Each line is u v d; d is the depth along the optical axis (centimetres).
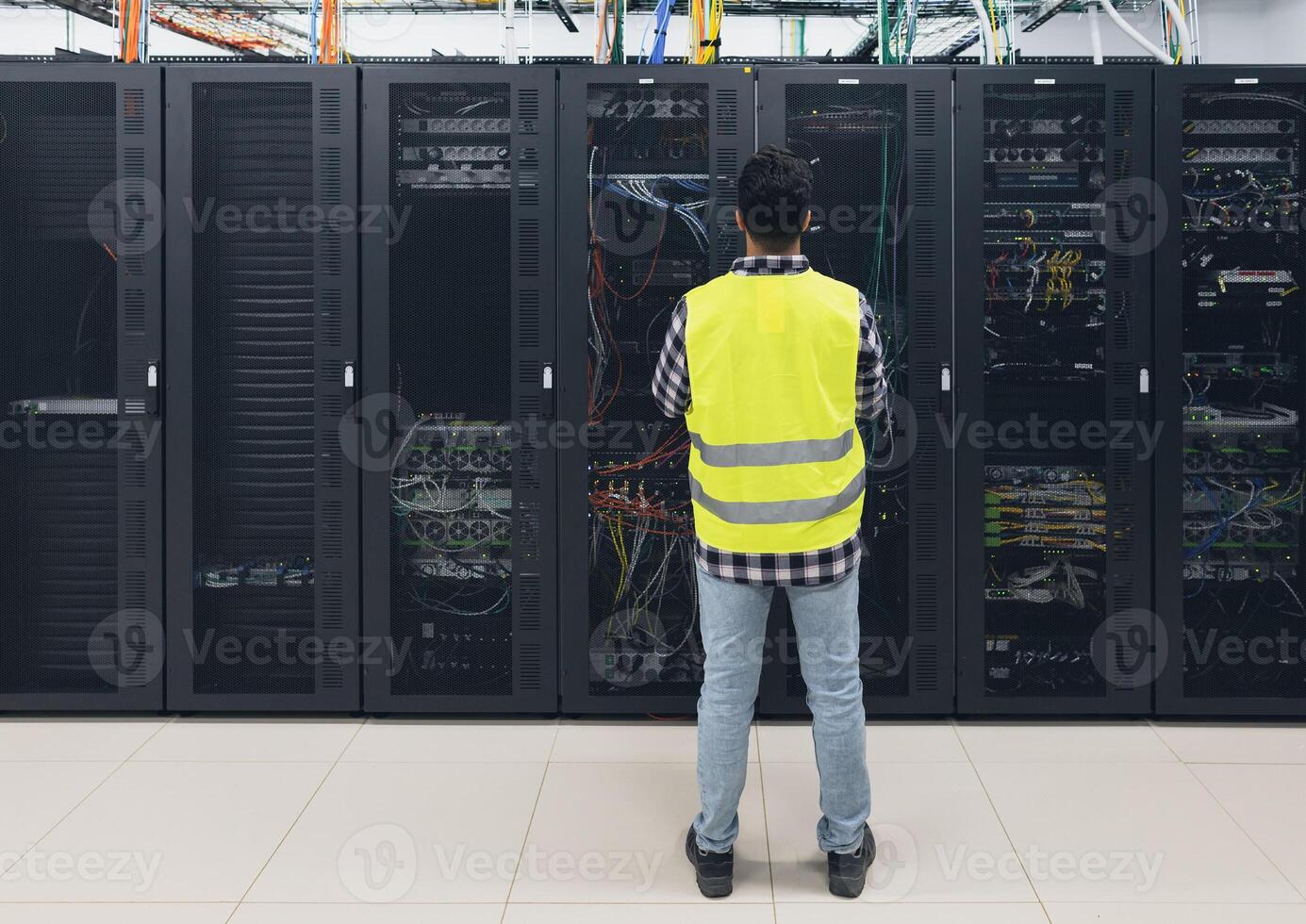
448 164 251
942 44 493
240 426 255
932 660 254
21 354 255
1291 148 249
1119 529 253
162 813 203
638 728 255
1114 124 247
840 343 164
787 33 561
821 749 171
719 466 167
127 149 250
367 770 226
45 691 258
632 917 166
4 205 252
